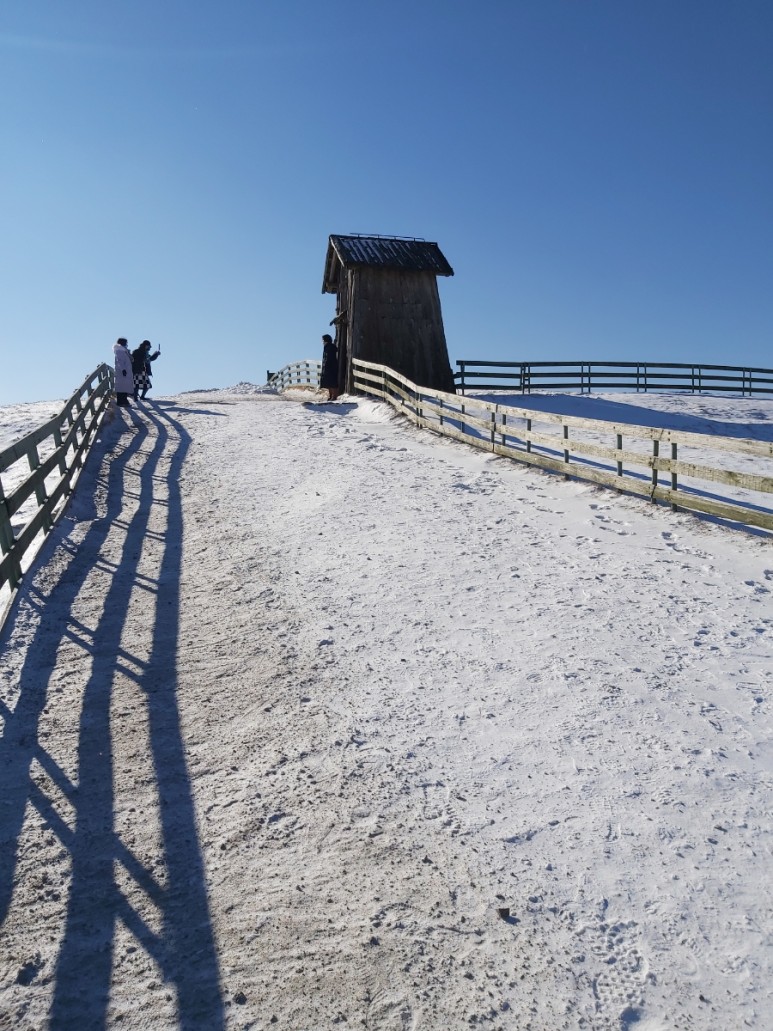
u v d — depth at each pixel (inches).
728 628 281.1
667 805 187.5
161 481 531.5
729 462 631.8
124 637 286.4
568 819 184.2
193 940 153.2
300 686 249.1
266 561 366.3
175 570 358.6
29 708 234.8
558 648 269.7
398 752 212.2
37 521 355.6
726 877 165.3
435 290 1013.2
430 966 146.8
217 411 856.3
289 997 140.9
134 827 184.5
